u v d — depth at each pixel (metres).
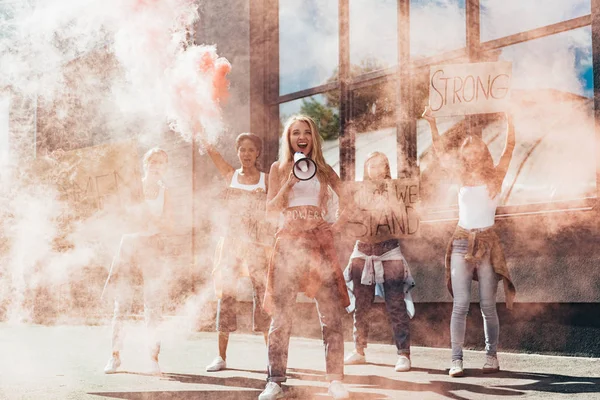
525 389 3.80
